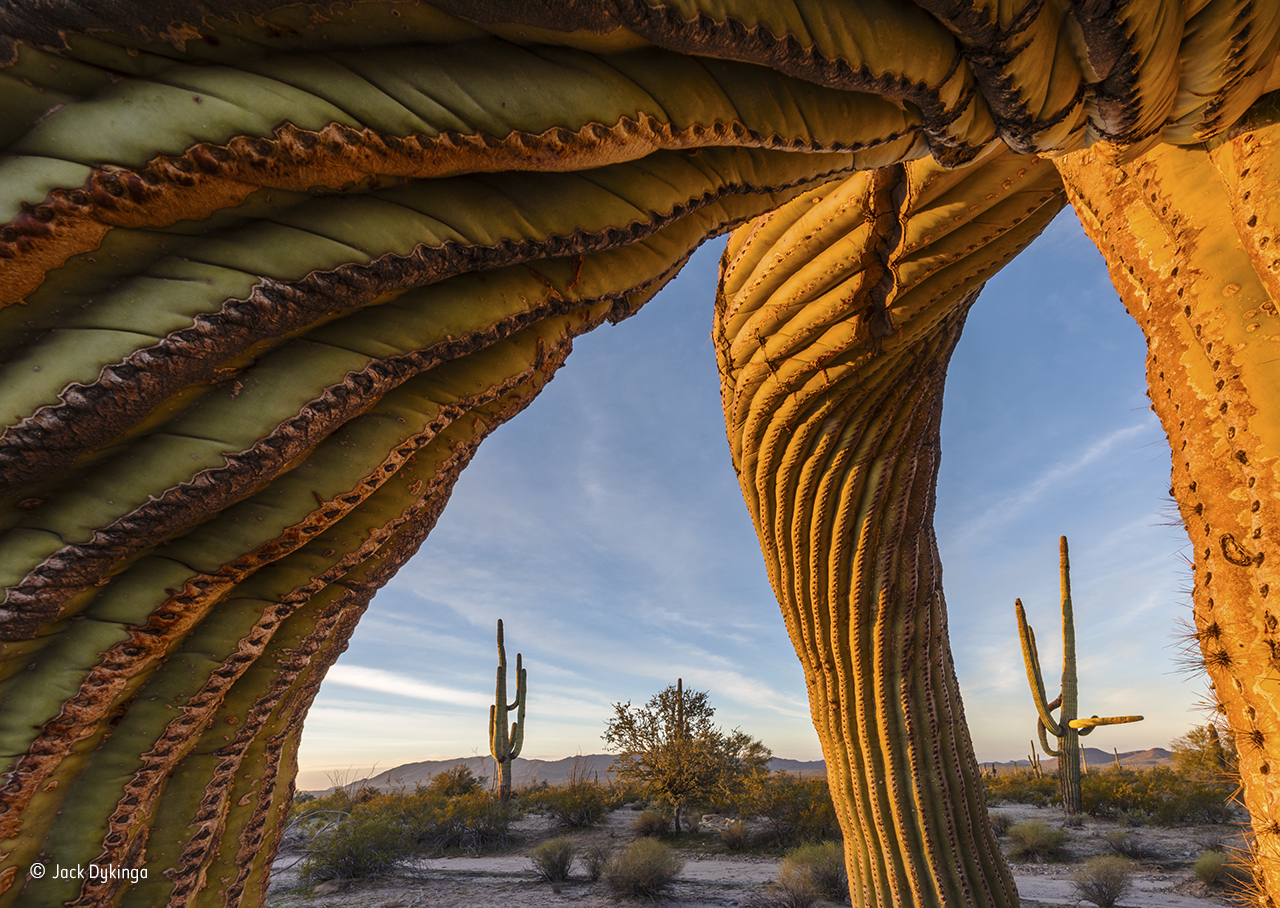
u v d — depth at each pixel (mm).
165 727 1056
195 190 804
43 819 959
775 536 5371
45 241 758
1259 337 2018
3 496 834
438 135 888
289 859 11805
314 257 880
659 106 1046
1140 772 22625
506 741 19719
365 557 1269
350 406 1002
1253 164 1941
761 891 9844
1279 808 1924
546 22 874
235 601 1119
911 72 1192
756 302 4344
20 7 704
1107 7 1253
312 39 831
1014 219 3461
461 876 11102
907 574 4934
